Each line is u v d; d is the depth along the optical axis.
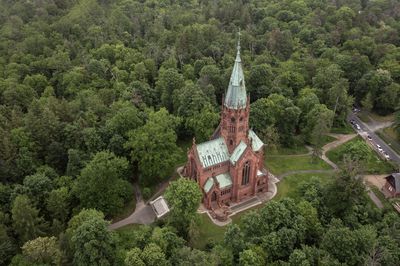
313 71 183.75
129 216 119.00
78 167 120.19
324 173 138.75
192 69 179.50
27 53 192.12
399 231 99.88
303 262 87.19
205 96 151.75
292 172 138.88
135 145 122.94
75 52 197.38
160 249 91.25
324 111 148.88
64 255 92.25
